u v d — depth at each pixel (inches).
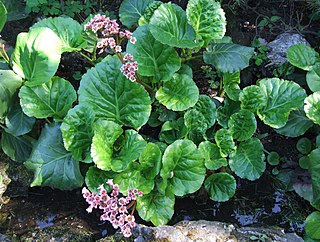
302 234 33.0
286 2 44.4
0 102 32.2
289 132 35.5
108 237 29.7
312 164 31.9
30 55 33.1
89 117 31.8
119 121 33.1
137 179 31.1
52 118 36.1
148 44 34.0
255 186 35.8
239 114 34.0
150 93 35.9
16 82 33.2
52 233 31.8
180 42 33.7
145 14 36.8
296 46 37.0
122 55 34.2
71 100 33.6
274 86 35.5
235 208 34.5
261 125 38.6
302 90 35.0
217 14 35.2
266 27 43.0
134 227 29.4
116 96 32.7
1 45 36.2
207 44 35.9
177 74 34.3
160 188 31.0
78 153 32.1
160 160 31.0
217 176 33.0
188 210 34.4
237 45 35.7
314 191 32.0
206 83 39.4
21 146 34.6
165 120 35.3
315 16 42.9
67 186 33.1
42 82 32.4
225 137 33.5
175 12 35.3
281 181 35.7
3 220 33.4
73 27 36.4
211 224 30.7
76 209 34.0
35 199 34.6
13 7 42.7
